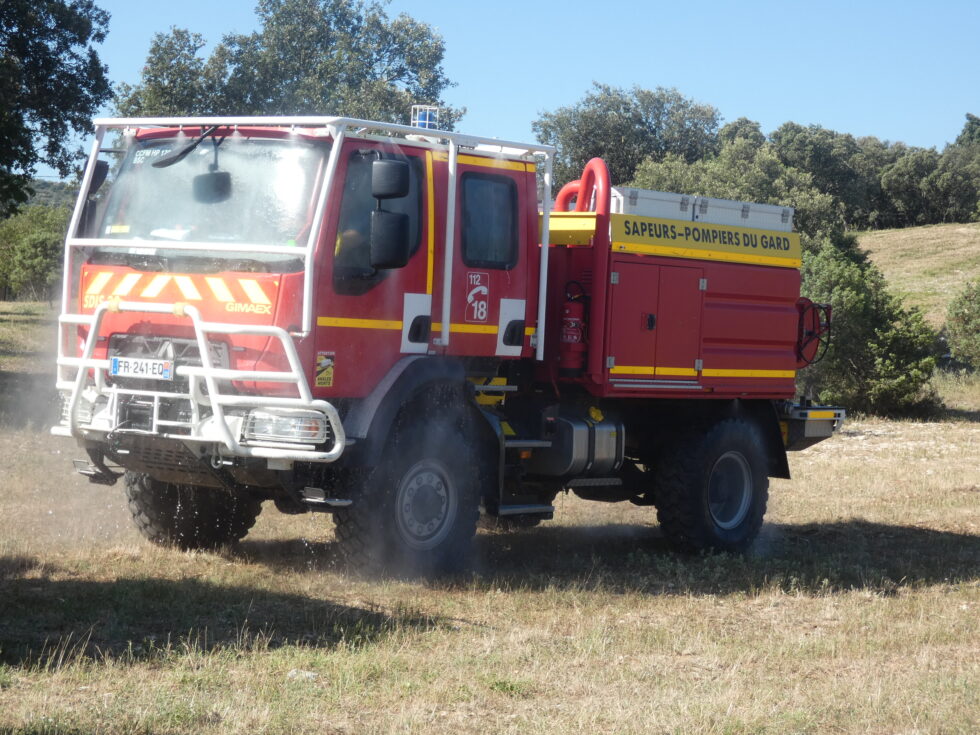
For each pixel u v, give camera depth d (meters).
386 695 5.54
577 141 83.44
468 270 8.25
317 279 7.29
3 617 6.48
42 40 37.09
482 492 8.64
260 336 7.16
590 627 7.14
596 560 9.25
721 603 8.07
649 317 9.41
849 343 26.48
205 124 7.70
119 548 8.56
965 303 35.12
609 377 9.16
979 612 8.06
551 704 5.59
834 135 130.25
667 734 5.17
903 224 126.69
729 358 10.06
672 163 48.00
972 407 29.38
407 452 7.94
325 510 7.81
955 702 5.81
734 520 10.20
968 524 12.24
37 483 11.02
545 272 8.74
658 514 9.92
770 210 10.52
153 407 7.38
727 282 9.98
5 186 20.33
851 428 23.52
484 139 8.30
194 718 4.98
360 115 51.59
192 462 7.54
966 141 169.38
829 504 13.27
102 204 7.95
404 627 6.82
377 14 58.47
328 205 7.33
